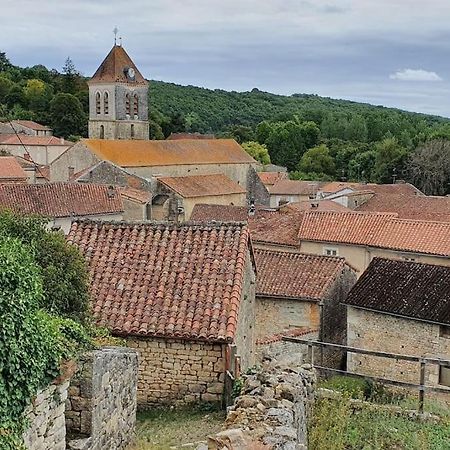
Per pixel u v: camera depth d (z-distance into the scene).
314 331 25.09
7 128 119.69
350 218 37.72
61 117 129.25
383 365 24.72
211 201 70.88
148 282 14.80
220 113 191.38
